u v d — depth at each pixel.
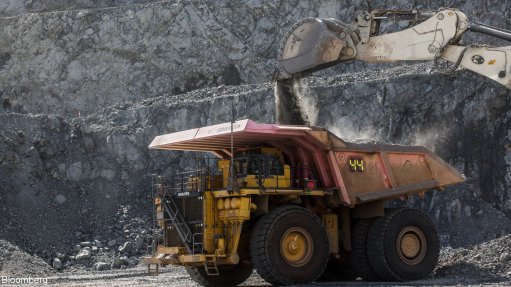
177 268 44.00
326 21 31.27
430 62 65.88
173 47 78.69
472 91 60.81
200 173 28.06
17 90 81.44
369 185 29.67
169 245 29.03
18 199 53.25
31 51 81.75
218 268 30.50
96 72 80.06
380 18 31.48
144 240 50.81
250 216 28.14
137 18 80.00
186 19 78.69
